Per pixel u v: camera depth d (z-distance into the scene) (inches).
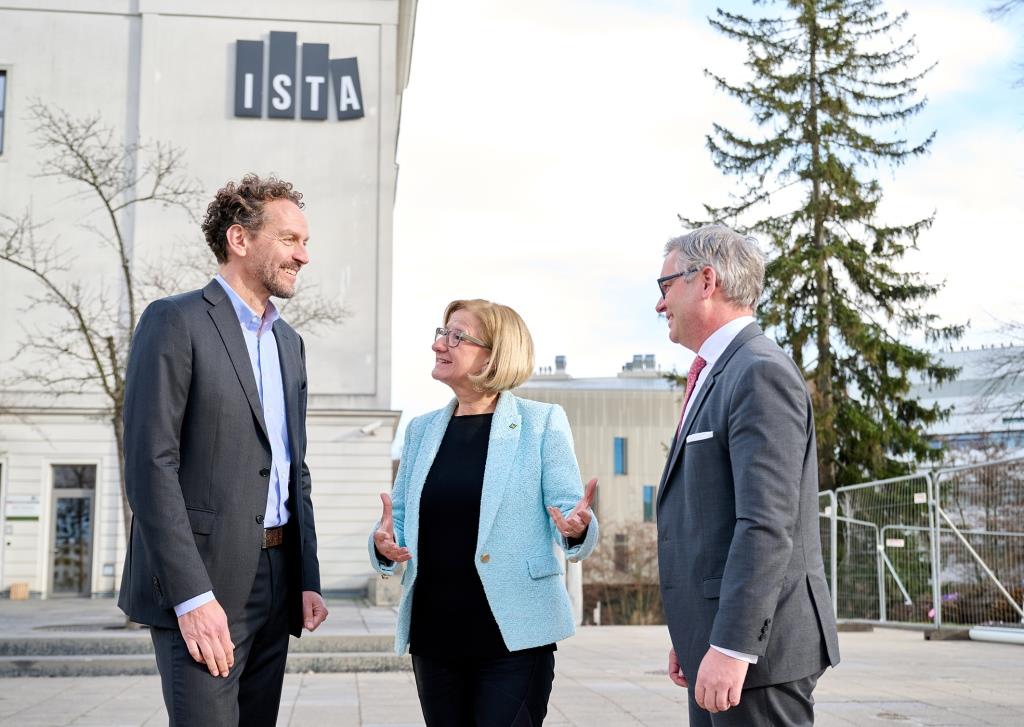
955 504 445.4
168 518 101.3
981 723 211.9
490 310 125.0
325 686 292.2
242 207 114.4
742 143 889.5
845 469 833.5
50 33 866.1
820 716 220.4
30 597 791.1
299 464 116.3
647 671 313.9
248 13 882.8
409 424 131.6
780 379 94.9
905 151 877.2
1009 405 711.1
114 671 323.9
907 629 451.8
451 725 117.8
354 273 865.5
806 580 94.7
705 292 103.6
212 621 100.7
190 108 869.2
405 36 929.5
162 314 106.9
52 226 840.9
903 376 843.4
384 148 882.8
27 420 806.5
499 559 116.4
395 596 667.4
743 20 894.4
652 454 1576.0
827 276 860.0
